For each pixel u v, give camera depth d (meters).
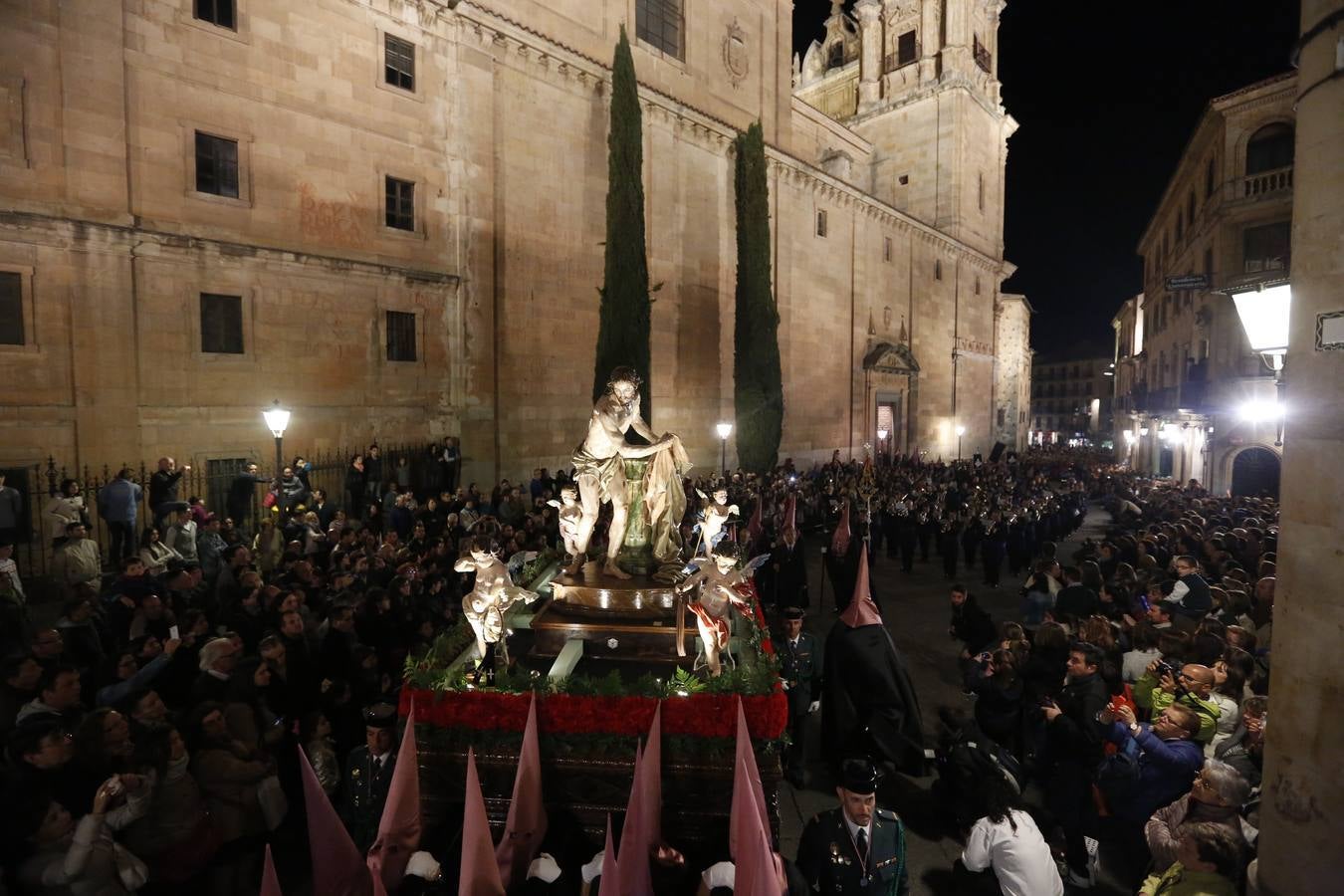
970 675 6.99
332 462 16.20
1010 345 67.94
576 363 21.55
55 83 12.44
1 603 7.79
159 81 13.70
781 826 6.47
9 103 11.99
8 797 3.91
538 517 13.27
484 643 5.81
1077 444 89.19
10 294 12.12
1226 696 5.83
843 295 33.84
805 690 7.34
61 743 4.23
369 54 16.81
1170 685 5.93
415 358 17.86
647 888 4.05
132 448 13.35
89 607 6.77
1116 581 9.01
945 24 41.09
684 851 5.31
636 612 6.68
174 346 13.89
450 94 18.34
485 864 3.84
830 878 4.05
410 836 4.55
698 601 5.81
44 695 4.99
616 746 5.32
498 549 9.79
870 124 44.34
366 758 5.29
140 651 6.11
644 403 19.67
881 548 20.52
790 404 30.56
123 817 4.29
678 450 7.36
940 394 42.47
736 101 27.91
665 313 24.58
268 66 15.18
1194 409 26.98
